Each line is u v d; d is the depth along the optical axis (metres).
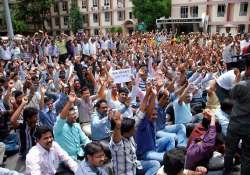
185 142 6.07
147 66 12.15
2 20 52.25
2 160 5.70
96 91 8.57
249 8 37.59
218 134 5.23
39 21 51.22
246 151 4.39
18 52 17.75
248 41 13.17
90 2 50.94
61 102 7.07
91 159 3.69
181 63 10.91
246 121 4.23
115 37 22.67
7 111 6.43
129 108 6.66
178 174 3.12
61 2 53.78
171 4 42.72
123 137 4.36
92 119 6.05
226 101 5.49
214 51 14.55
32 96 7.12
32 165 4.12
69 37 18.33
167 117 7.22
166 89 6.83
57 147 4.49
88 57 14.06
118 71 8.18
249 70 4.37
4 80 8.36
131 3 46.66
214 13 39.94
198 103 8.31
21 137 5.82
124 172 4.32
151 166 4.86
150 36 23.73
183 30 42.31
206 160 4.59
